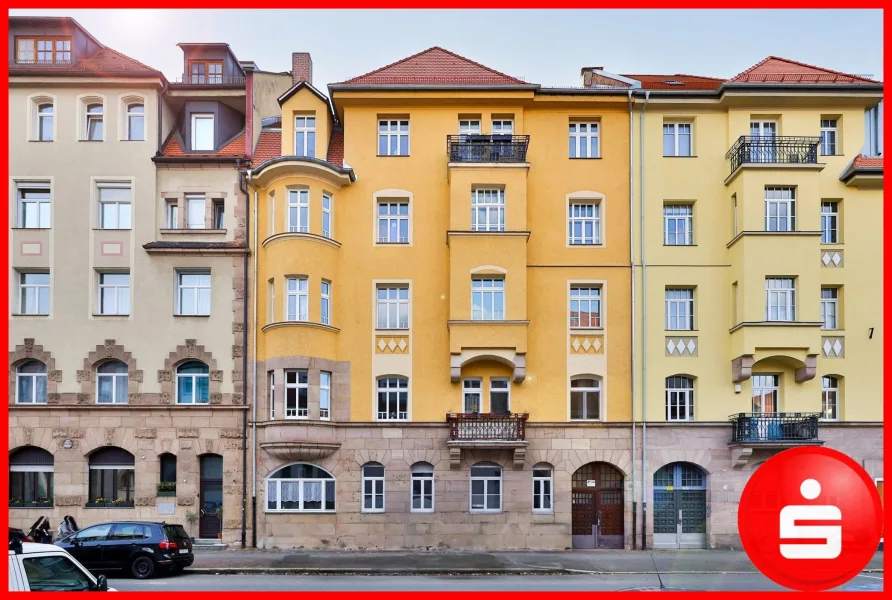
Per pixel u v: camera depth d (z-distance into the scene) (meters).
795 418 25.69
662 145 27.56
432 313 26.70
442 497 25.86
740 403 26.41
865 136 29.45
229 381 26.27
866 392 26.48
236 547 25.45
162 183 27.28
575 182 27.34
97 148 27.23
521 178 26.41
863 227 27.12
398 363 26.48
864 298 26.84
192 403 26.47
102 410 26.17
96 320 26.55
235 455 25.95
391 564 22.22
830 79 27.72
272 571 21.17
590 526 26.33
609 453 26.16
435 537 25.70
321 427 25.56
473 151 26.53
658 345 26.66
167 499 25.84
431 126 27.55
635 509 25.94
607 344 26.64
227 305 26.64
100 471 26.34
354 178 27.12
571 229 27.50
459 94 27.20
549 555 24.31
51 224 26.94
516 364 25.80
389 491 25.89
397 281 26.83
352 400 26.30
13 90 27.30
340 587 18.59
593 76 31.75
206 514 26.08
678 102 27.27
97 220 27.17
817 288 25.77
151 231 26.92
